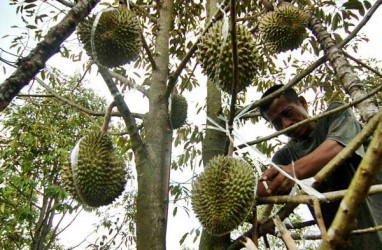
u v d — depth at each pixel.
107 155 2.19
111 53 2.24
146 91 2.47
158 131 2.28
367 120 1.86
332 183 2.17
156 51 2.74
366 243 2.05
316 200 1.31
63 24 1.32
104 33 2.17
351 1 3.03
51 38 1.29
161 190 2.08
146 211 1.99
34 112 7.73
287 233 1.24
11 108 7.82
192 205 1.89
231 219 1.73
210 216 1.76
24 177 7.13
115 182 2.16
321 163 1.90
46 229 8.41
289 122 2.52
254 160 1.66
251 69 2.10
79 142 2.14
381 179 2.09
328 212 2.23
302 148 2.58
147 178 2.08
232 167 1.83
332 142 1.99
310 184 1.42
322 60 2.36
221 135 2.51
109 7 1.93
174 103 2.88
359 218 2.08
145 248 1.89
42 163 7.72
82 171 2.08
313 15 2.77
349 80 2.12
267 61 4.67
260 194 1.81
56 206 6.86
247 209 1.73
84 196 2.12
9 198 7.89
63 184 2.26
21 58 1.24
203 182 1.85
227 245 2.07
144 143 2.19
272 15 2.80
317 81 4.28
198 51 2.24
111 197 2.18
